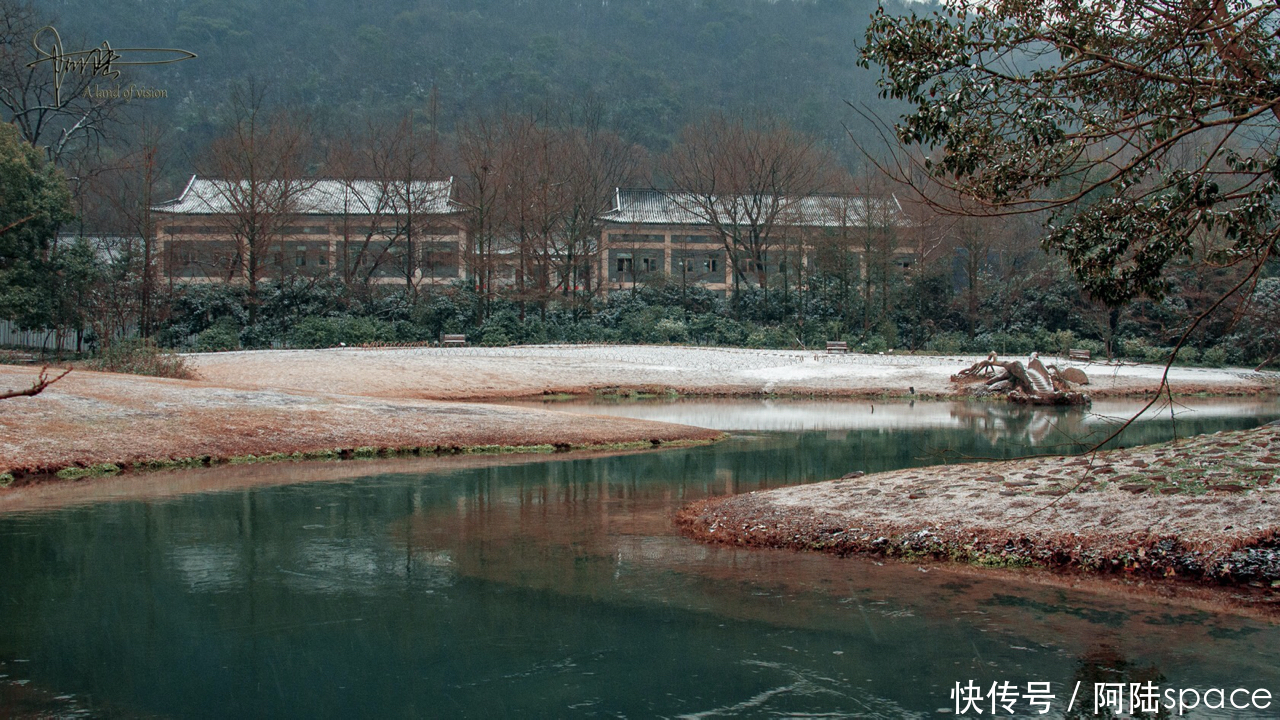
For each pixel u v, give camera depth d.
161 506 12.66
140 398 19.75
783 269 51.84
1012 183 9.38
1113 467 12.12
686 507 12.77
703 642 7.12
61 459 15.72
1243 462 11.47
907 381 35.03
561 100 100.12
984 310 52.03
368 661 6.71
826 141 87.81
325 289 45.75
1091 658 6.71
